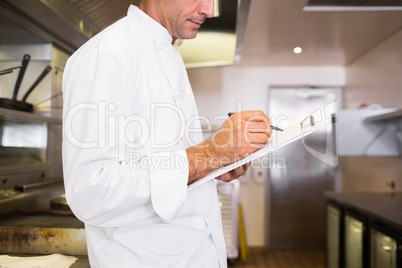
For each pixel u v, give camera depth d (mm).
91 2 1903
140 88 773
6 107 1919
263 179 4855
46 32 2084
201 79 4871
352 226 2883
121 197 675
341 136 3678
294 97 4863
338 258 3088
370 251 2482
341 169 4750
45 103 2307
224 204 4090
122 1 1944
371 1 2572
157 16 875
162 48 873
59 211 1611
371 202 2916
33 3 1640
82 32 2088
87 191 673
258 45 3775
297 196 4863
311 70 4801
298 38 3510
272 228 4887
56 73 2375
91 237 796
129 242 754
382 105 3598
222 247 891
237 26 2139
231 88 4848
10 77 2160
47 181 2172
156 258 761
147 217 725
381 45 3605
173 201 690
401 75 3162
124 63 738
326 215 3543
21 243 1304
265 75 4836
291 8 2729
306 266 4094
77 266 1156
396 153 3631
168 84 840
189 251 792
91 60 743
